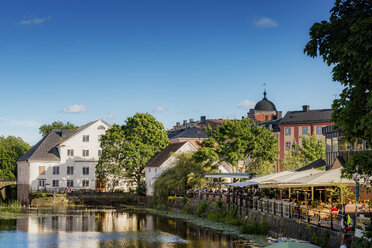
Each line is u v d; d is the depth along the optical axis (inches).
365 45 681.0
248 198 1771.7
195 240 1542.8
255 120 4781.0
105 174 3329.2
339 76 759.1
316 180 1160.8
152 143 3410.4
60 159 3629.4
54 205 3046.3
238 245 1393.9
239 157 2669.8
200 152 2635.3
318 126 3811.5
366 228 960.9
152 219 2194.9
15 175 4252.0
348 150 1562.5
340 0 764.0
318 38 770.8
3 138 4475.9
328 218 1219.9
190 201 2409.0
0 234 1713.8
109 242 1551.4
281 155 3966.5
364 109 727.1
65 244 1518.2
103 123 3754.9
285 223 1380.4
